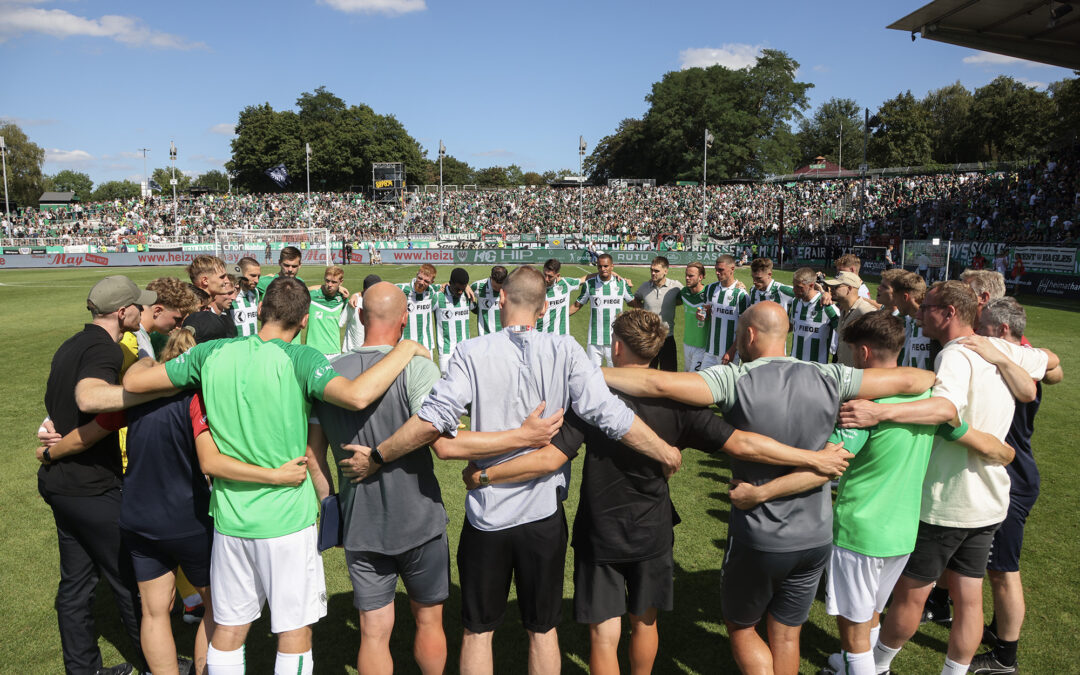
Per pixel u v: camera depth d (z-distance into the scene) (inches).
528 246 1658.5
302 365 100.2
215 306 220.4
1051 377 123.3
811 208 1898.4
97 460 115.8
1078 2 485.4
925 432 104.2
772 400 98.3
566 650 137.3
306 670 105.7
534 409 99.7
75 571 120.1
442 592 110.5
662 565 106.7
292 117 2736.2
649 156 2913.4
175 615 152.6
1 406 323.3
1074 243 845.8
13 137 2807.6
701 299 291.9
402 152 2839.6
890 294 193.6
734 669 130.1
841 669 112.9
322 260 1517.0
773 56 2886.3
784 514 99.7
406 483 103.7
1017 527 122.5
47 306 711.7
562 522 107.0
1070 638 137.9
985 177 1510.8
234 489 100.8
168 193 4215.1
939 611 148.3
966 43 574.2
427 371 103.7
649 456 98.3
